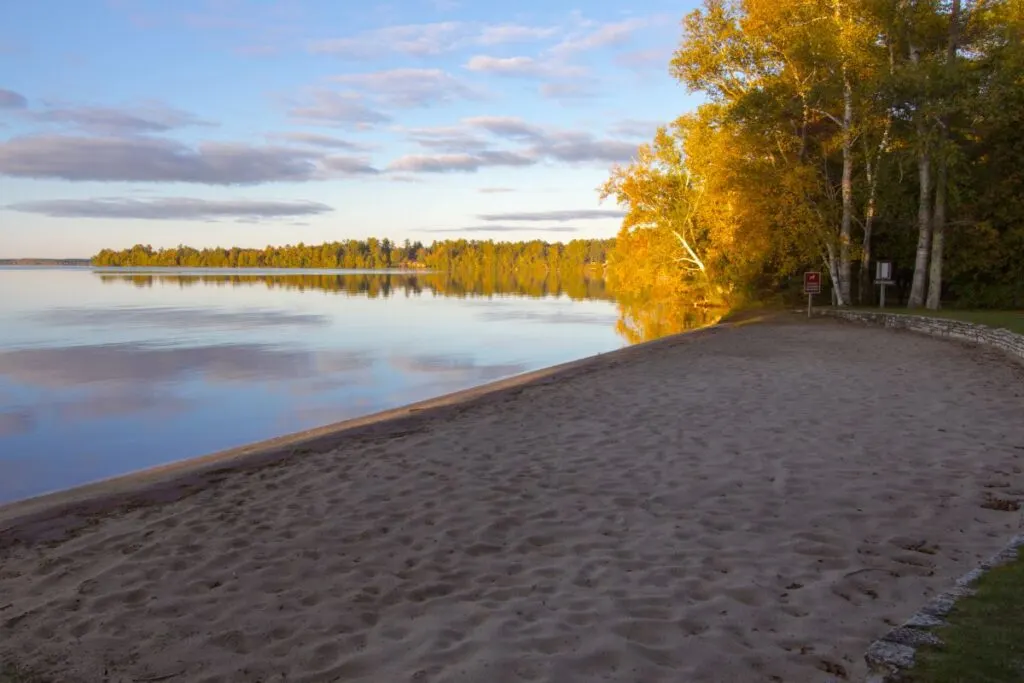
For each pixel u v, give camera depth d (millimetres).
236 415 15109
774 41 31516
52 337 29844
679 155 43594
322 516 7039
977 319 21047
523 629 4605
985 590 4461
